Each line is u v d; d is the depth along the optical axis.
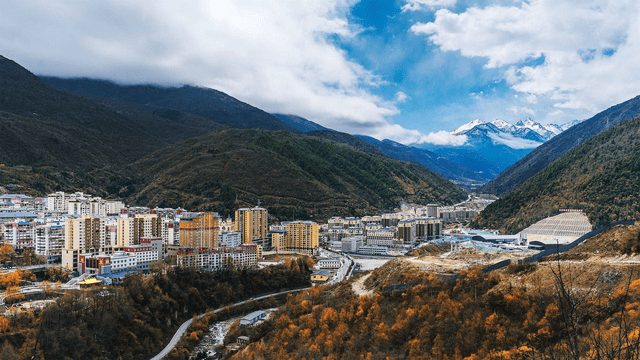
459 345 159.25
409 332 182.12
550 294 160.62
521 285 176.12
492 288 184.25
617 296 139.00
